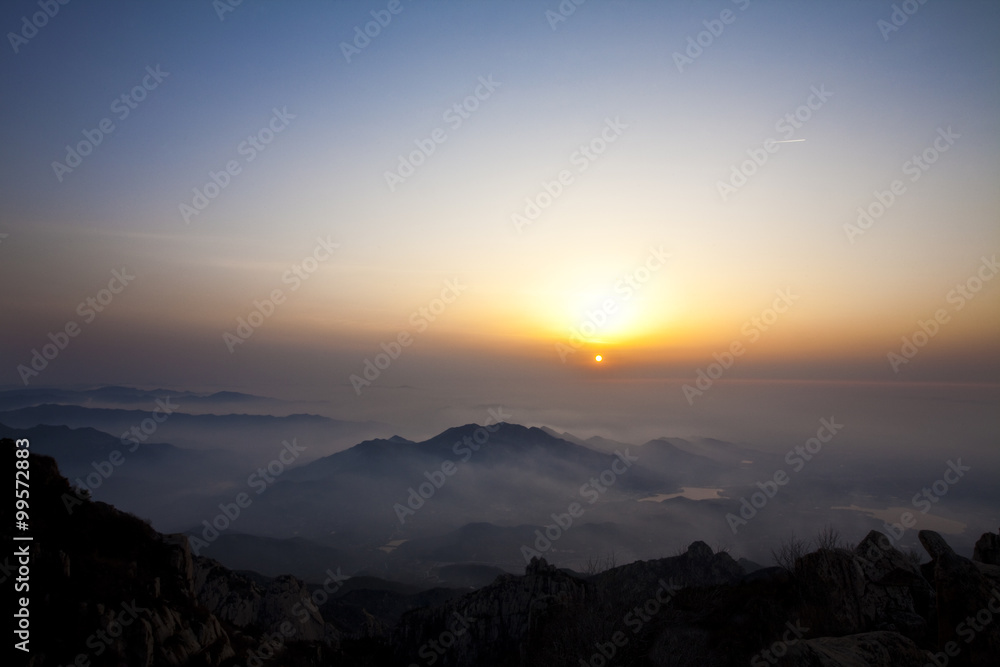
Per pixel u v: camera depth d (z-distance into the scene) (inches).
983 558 1215.6
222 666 1482.5
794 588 1215.6
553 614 1643.7
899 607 1119.0
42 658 1179.3
